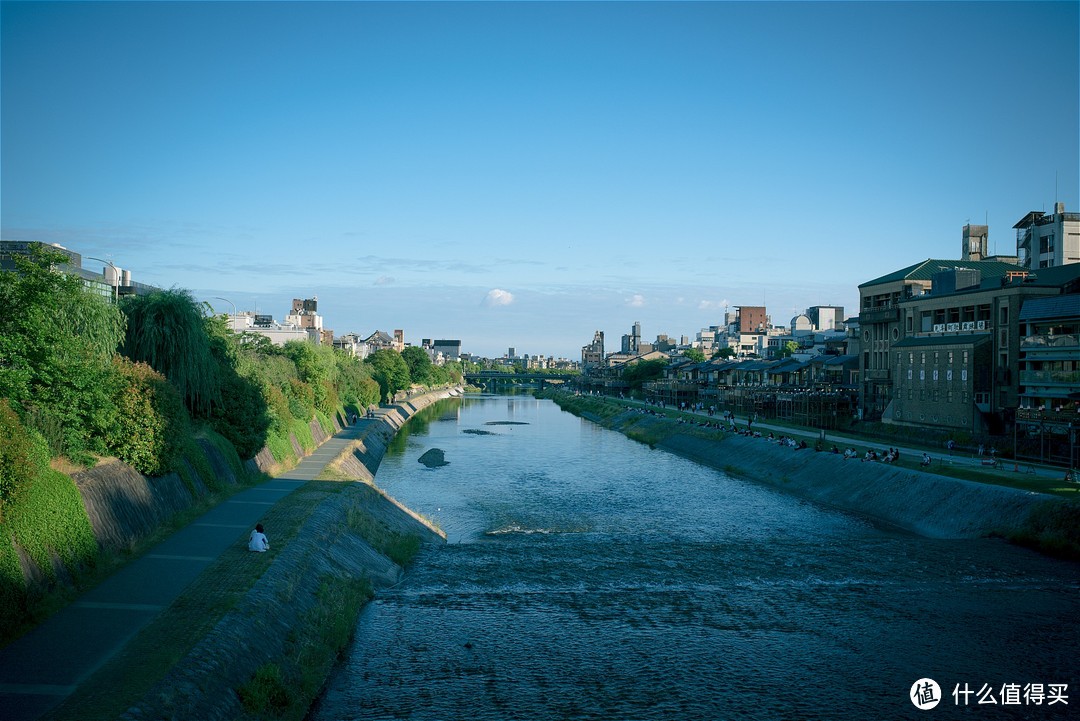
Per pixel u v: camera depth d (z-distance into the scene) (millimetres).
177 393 49344
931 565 50375
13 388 35562
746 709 30453
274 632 31516
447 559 51750
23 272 40219
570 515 68750
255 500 55531
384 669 33406
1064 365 81562
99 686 23344
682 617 40562
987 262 121375
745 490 83938
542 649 36000
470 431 161625
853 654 35938
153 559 37969
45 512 31609
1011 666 34781
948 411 97312
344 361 163250
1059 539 52438
